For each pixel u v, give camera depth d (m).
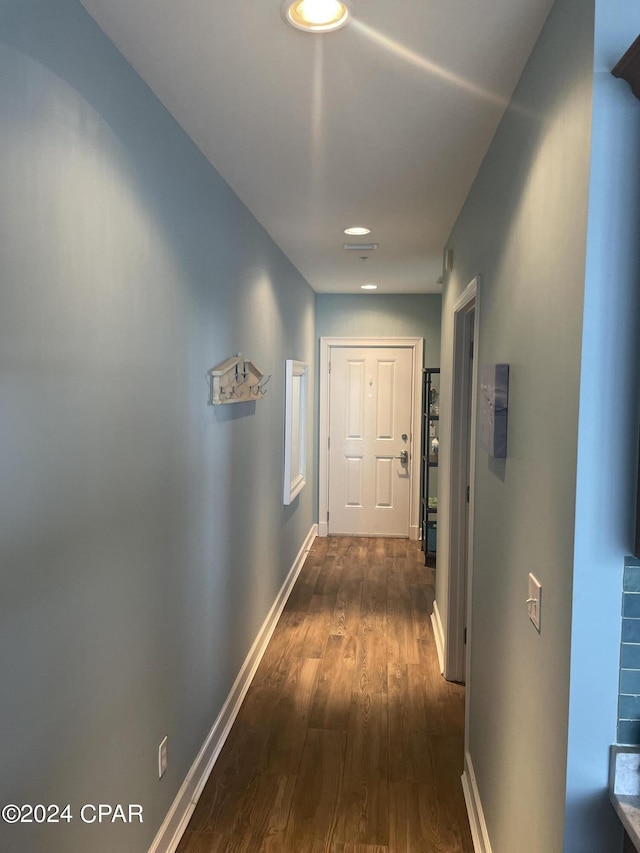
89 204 1.44
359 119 2.01
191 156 2.23
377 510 6.56
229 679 2.96
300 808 2.38
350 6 1.37
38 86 1.22
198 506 2.40
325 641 3.92
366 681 3.40
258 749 2.76
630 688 1.16
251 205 3.08
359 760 2.69
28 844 1.23
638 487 1.13
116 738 1.66
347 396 6.50
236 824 2.29
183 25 1.47
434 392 5.71
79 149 1.39
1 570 1.12
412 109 1.92
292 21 1.44
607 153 1.10
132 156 1.70
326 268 4.86
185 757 2.30
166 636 2.05
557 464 1.27
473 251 2.59
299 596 4.75
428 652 3.77
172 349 2.06
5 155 1.11
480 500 2.33
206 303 2.46
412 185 2.69
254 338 3.39
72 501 1.38
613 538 1.15
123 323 1.65
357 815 2.34
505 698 1.78
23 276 1.17
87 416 1.45
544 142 1.41
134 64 1.67
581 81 1.15
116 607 1.64
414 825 2.30
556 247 1.29
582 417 1.14
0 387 1.11
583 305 1.13
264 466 3.78
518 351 1.64
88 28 1.42
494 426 1.80
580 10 1.16
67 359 1.35
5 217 1.11
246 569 3.30
